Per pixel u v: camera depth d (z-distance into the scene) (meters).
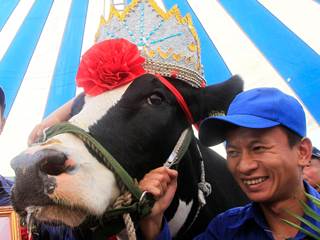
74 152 1.43
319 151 3.09
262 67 4.09
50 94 4.61
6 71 4.43
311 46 3.73
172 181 1.72
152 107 1.79
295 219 1.53
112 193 1.53
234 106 1.65
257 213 1.63
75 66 4.47
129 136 1.67
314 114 4.00
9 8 4.04
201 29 3.99
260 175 1.53
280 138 1.54
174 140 1.87
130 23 1.98
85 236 1.73
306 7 3.59
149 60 1.88
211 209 2.26
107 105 1.69
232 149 1.61
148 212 1.63
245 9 3.82
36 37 4.29
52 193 1.34
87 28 4.24
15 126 4.67
